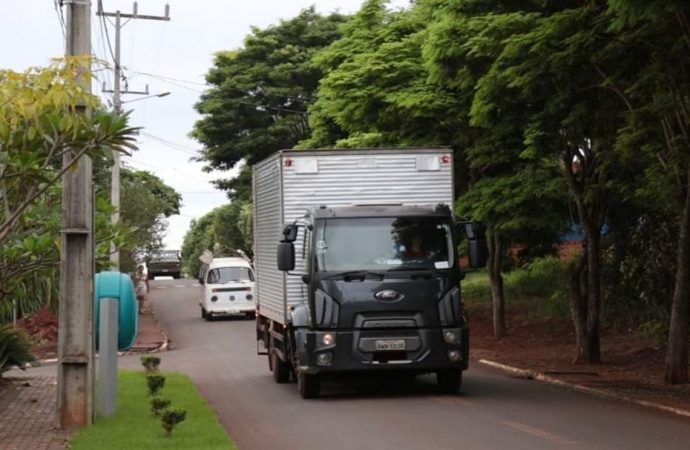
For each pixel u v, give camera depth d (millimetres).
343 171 17422
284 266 16078
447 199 17562
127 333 14367
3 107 10398
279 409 15539
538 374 20094
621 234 27094
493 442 11891
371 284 15820
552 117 17828
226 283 39969
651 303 26578
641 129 17312
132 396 16562
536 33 15836
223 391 18375
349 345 15719
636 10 13180
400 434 12617
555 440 12016
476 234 16188
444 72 18797
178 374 20719
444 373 17016
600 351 23859
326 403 16125
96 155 11445
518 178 24328
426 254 16125
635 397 16141
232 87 50688
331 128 36781
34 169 11062
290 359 17594
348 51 28000
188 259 96312
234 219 63219
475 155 23656
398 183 17484
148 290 57250
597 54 15789
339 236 16094
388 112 24797
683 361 17922
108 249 15523
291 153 17344
